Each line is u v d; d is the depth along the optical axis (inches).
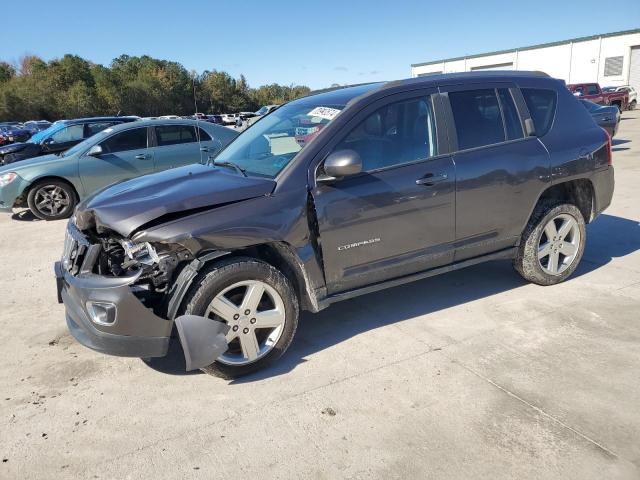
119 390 126.0
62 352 147.1
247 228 120.7
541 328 148.9
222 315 121.4
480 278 191.0
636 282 180.7
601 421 106.4
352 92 157.1
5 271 226.8
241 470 97.0
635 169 402.3
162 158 352.2
